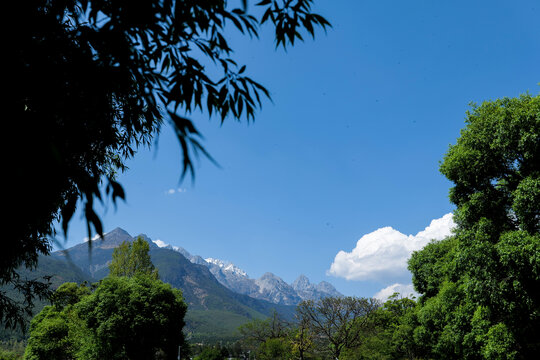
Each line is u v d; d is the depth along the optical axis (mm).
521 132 12117
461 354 19469
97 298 22641
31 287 4836
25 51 1426
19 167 1103
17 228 1111
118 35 1623
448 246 26766
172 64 2248
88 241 1216
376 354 30781
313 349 36219
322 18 2219
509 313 13359
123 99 2459
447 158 16109
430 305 22812
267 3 2166
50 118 1486
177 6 1897
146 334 21922
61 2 1668
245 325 41406
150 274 32188
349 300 35094
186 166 1231
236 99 2127
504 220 14195
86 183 1272
